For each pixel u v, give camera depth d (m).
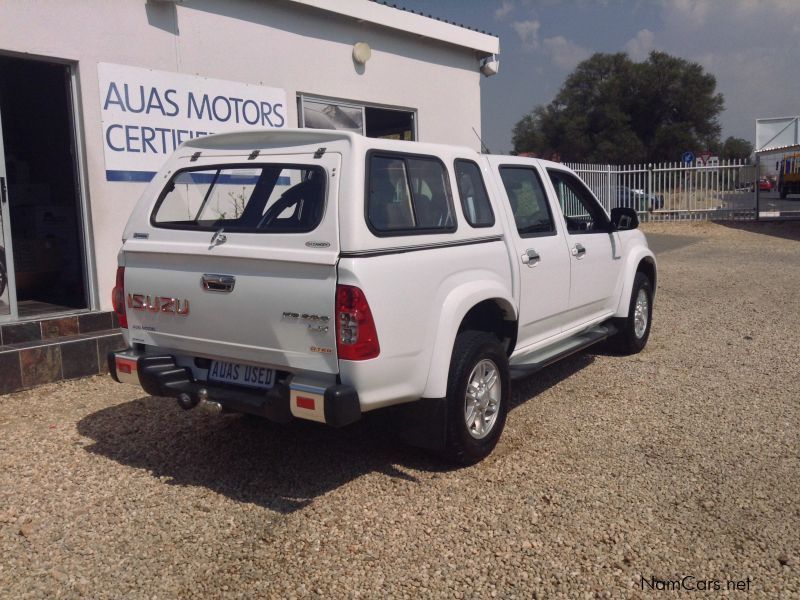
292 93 8.89
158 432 5.16
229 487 4.25
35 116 8.89
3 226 6.30
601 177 22.38
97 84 6.84
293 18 8.81
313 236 3.70
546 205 5.63
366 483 4.28
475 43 11.46
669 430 5.08
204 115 7.85
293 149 4.09
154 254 4.23
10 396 5.94
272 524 3.80
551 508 3.93
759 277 12.45
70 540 3.66
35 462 4.62
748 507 3.92
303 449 4.82
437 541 3.61
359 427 5.21
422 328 3.99
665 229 22.34
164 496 4.14
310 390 3.65
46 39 6.44
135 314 4.41
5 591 3.24
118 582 3.30
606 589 3.20
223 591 3.22
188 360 4.36
